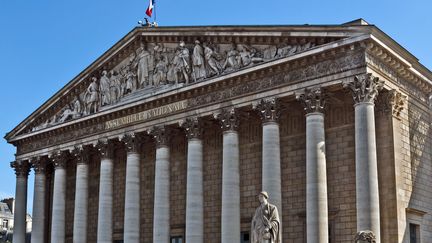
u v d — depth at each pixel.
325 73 53.75
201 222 61.50
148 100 67.00
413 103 58.97
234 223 58.03
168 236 64.44
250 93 58.75
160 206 64.62
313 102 53.97
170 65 66.81
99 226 70.75
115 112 70.88
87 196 75.12
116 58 73.25
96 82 75.56
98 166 78.81
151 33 68.38
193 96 63.66
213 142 66.56
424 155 59.56
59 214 77.19
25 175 85.19
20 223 83.75
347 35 52.47
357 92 51.38
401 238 51.56
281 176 59.84
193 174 62.09
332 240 55.78
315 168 52.62
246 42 60.34
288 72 56.44
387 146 53.41
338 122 57.59
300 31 55.59
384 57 53.44
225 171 59.19
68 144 77.31
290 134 60.44
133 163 68.69
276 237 37.78
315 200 52.03
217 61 62.41
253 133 63.41
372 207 49.06
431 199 59.44
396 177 52.47
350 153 56.25
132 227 67.38
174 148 70.50
